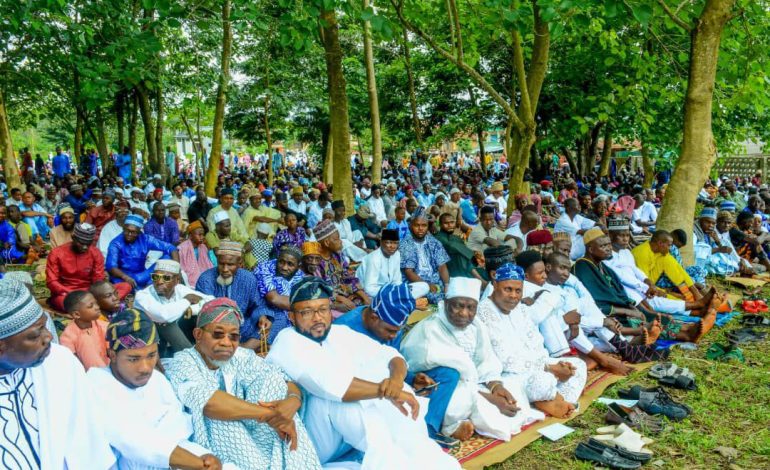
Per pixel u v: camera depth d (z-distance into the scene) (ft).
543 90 59.88
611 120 49.06
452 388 14.01
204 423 10.29
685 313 24.04
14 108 78.48
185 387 10.40
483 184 73.00
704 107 27.58
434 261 25.64
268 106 78.54
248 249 24.17
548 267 19.49
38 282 30.68
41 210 42.98
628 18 25.03
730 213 36.01
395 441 11.63
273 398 10.62
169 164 91.25
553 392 15.78
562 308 18.69
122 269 24.20
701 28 26.89
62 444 8.81
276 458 10.46
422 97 81.00
